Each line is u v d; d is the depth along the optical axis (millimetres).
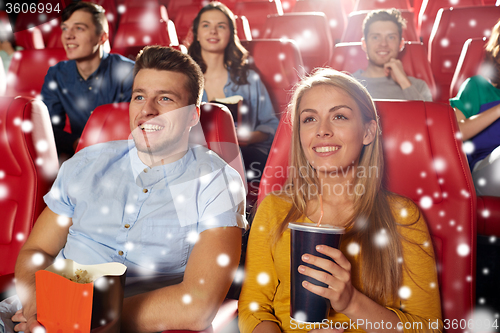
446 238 958
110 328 607
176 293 771
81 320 579
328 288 648
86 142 1095
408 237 867
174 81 881
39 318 603
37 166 1119
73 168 975
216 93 2104
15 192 1127
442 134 956
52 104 2100
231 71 2094
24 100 1112
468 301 940
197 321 755
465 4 3682
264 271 914
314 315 665
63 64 2086
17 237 1120
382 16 2125
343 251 872
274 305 892
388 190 955
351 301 712
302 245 645
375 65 2209
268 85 2145
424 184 969
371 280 840
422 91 2191
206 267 799
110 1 4434
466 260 940
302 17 3039
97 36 1985
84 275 655
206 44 2078
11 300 902
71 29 1936
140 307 768
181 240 893
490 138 1603
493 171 1417
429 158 960
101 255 915
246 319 852
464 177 942
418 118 971
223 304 919
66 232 986
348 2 4672
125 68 2061
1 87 2092
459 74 2014
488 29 2719
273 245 919
